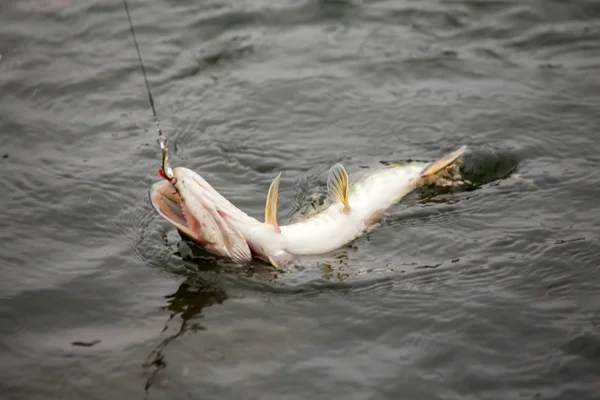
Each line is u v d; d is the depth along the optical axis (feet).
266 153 24.41
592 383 15.30
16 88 27.89
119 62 29.48
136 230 20.94
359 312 17.61
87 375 16.08
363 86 28.19
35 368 16.29
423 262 19.34
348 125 25.98
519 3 33.04
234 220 18.85
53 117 26.48
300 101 27.27
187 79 28.60
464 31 31.50
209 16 32.32
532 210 21.13
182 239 19.83
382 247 20.03
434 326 17.06
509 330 16.80
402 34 31.37
